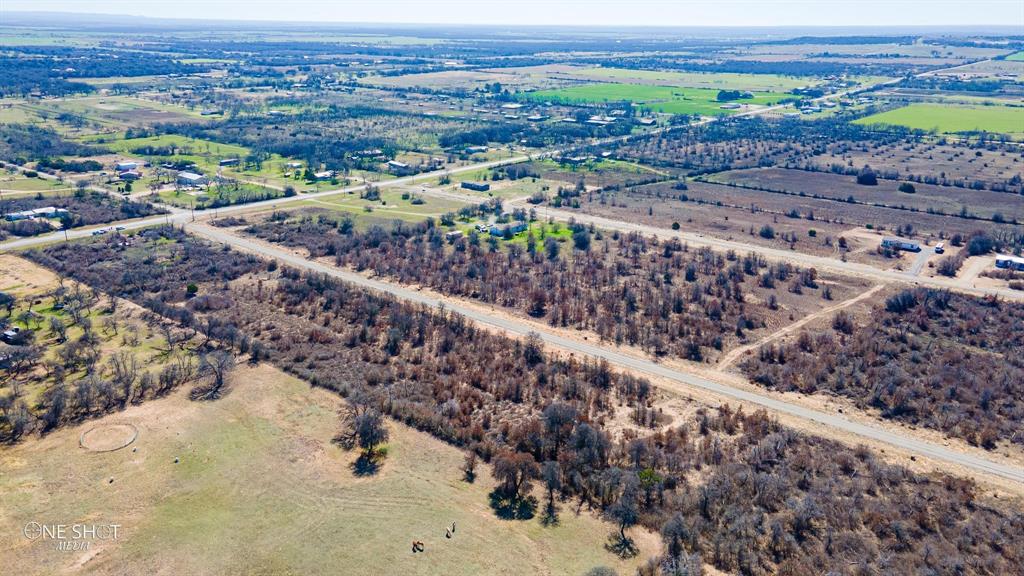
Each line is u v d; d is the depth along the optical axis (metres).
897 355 136.75
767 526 88.94
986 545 85.81
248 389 120.25
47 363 125.25
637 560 83.69
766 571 82.38
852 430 111.25
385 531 87.31
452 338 140.50
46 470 97.00
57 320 140.00
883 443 107.69
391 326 146.12
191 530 86.81
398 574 80.44
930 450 106.00
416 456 102.75
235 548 84.06
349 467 99.81
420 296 165.12
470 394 119.56
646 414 114.25
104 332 140.50
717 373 130.25
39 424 107.19
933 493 94.81
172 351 132.75
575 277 177.25
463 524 88.94
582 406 116.62
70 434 105.44
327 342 139.25
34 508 89.56
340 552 83.69
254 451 102.81
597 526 89.56
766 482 95.12
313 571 80.81
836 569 81.56
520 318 153.75
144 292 162.75
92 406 112.69
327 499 92.94
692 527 87.50
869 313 156.62
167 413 111.88
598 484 95.94
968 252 197.62
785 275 179.50
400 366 129.50
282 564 81.81
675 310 158.25
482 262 185.88
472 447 104.06
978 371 129.62
